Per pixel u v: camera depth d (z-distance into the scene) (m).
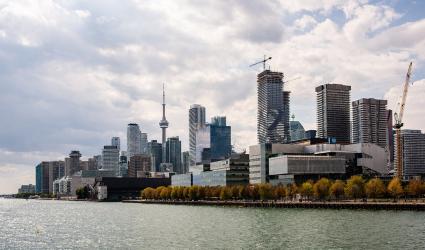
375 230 179.75
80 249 168.00
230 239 174.00
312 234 176.50
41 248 173.62
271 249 150.75
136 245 170.88
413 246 146.62
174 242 173.25
